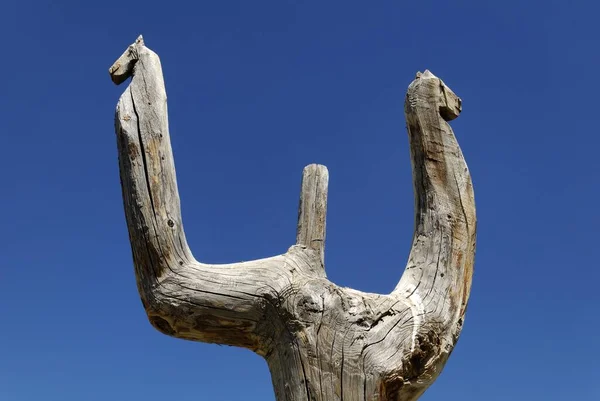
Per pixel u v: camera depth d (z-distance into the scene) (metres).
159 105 4.78
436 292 5.02
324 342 4.68
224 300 4.64
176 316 4.64
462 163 5.37
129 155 4.62
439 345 4.93
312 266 4.89
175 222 4.64
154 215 4.59
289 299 4.71
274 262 4.82
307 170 5.17
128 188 4.63
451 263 5.11
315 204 5.06
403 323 4.85
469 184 5.35
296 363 4.64
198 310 4.63
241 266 4.77
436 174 5.29
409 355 4.79
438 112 5.41
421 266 5.11
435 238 5.15
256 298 4.68
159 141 4.69
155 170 4.64
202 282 4.62
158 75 4.89
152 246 4.57
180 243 4.66
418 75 5.55
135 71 4.89
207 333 4.79
